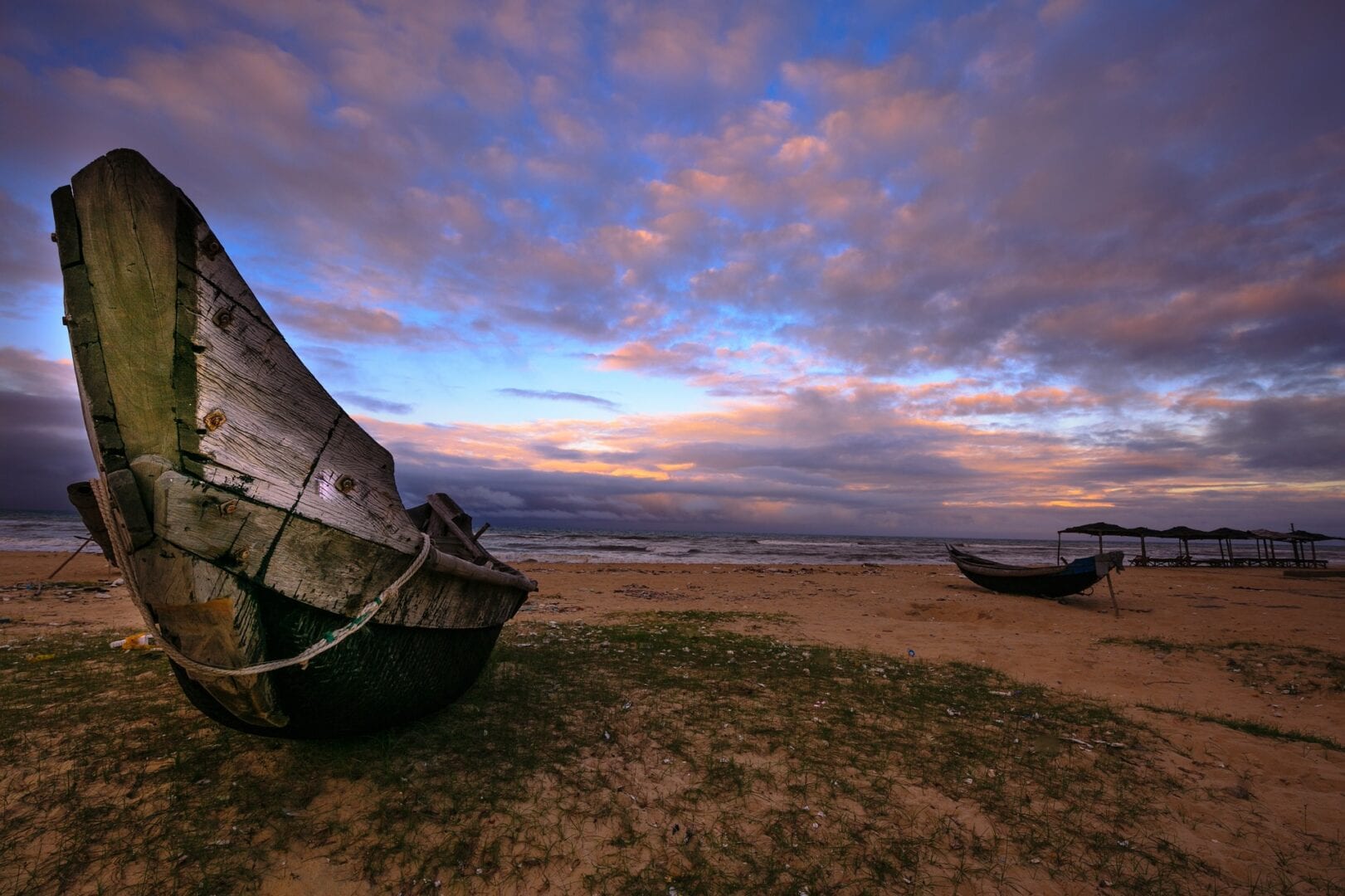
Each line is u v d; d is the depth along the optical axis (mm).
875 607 15055
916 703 6496
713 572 25812
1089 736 5637
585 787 4094
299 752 4234
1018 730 5730
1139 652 9828
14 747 4266
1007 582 17531
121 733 4539
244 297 3133
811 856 3482
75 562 18188
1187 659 9352
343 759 4152
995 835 3789
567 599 14633
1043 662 9039
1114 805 4238
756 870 3326
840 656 8773
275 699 3211
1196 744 5492
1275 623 13195
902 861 3467
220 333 3041
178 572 2846
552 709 5586
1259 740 5645
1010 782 4559
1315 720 6418
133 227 2852
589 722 5332
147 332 2895
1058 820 4004
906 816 3971
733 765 4594
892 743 5223
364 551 3508
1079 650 9922
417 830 3453
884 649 9641
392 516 3732
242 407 3098
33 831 3254
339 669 3398
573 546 47438
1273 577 28625
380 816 3551
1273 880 3406
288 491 3201
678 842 3553
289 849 3219
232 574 2949
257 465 3113
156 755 4180
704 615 12750
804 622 12258
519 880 3121
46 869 2969
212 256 3021
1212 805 4293
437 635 4301
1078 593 18172
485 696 5801
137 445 2869
